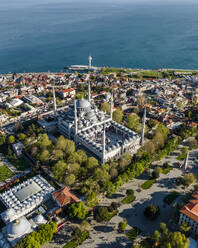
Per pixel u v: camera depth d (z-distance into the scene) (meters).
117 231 152.38
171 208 169.25
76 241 146.00
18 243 134.12
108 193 175.12
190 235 149.12
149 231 152.38
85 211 159.00
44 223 153.75
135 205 172.12
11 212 155.62
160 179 197.50
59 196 168.88
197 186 180.12
